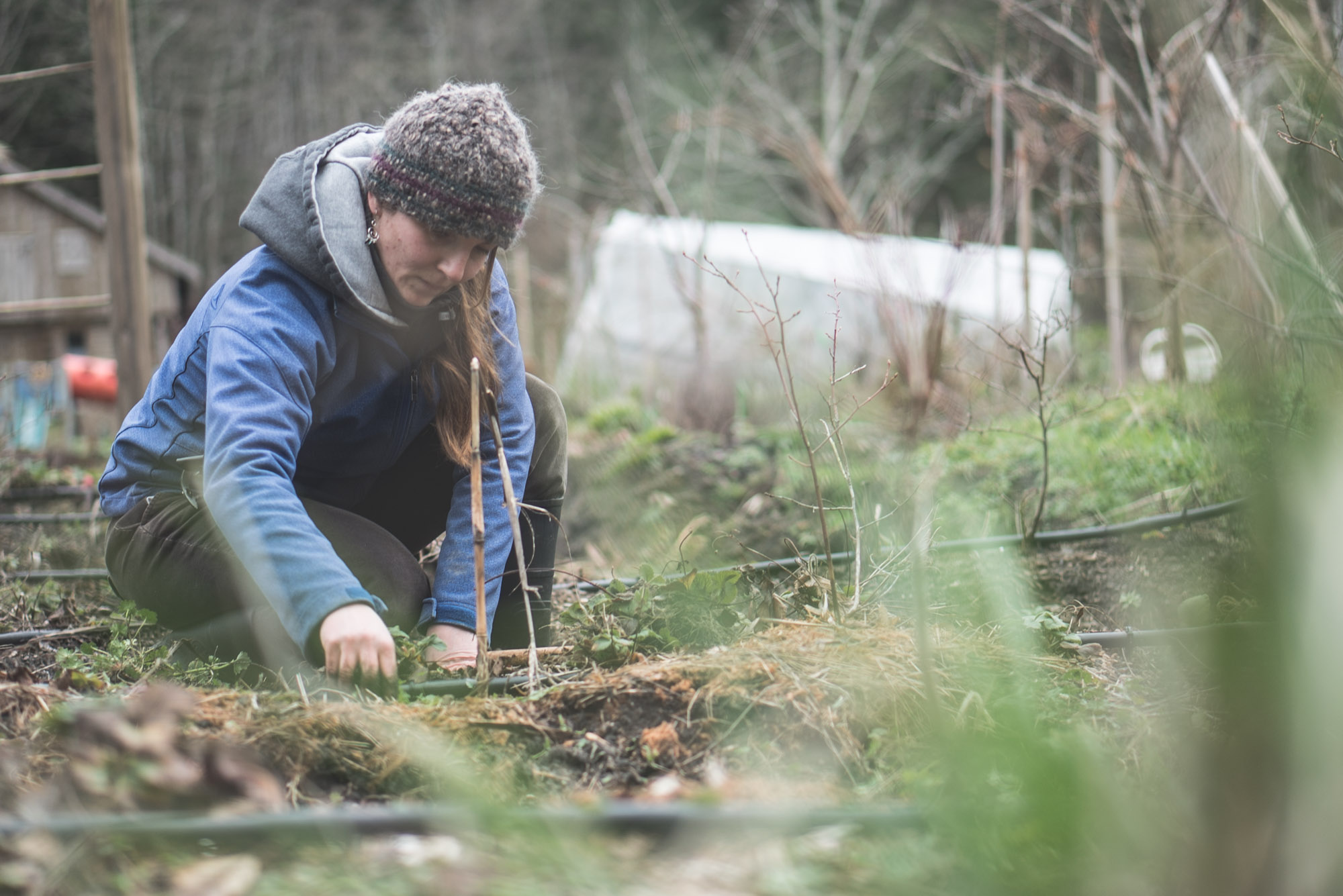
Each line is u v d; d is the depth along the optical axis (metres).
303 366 1.98
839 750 1.55
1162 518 2.94
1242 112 3.46
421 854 1.16
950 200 16.98
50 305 5.20
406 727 1.54
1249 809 1.04
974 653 1.76
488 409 1.83
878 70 15.95
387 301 2.07
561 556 4.57
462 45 19.19
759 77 16.78
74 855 1.10
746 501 4.95
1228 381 1.36
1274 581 1.08
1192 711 1.50
